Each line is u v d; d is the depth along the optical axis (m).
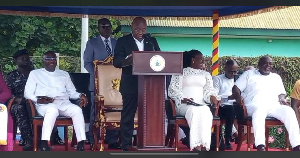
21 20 24.14
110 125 13.36
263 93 13.92
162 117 12.02
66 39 25.62
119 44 12.74
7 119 12.48
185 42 29.38
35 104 13.43
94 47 15.12
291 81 26.25
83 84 15.23
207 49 29.45
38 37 25.03
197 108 12.88
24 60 14.67
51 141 15.38
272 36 29.89
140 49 12.85
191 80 13.52
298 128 13.23
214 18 17.28
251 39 30.16
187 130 14.28
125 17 17.75
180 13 17.78
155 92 11.98
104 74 14.45
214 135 14.02
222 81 15.29
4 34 24.25
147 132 11.98
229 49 29.89
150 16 17.81
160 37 29.23
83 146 13.25
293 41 30.12
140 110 12.07
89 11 17.50
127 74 12.60
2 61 24.12
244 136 15.01
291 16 29.59
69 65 25.39
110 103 14.38
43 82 13.70
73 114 13.25
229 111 14.52
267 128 13.95
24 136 13.98
